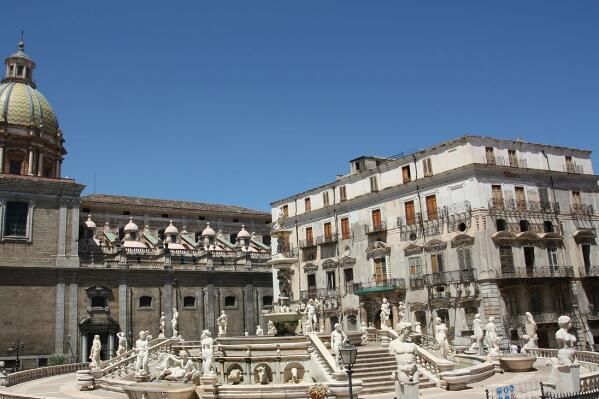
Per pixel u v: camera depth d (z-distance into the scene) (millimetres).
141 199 86250
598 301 53438
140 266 69125
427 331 51438
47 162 69750
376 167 58469
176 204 87875
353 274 59688
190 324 71125
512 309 48062
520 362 32219
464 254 49312
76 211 65625
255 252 79000
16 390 34906
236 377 30859
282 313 35125
